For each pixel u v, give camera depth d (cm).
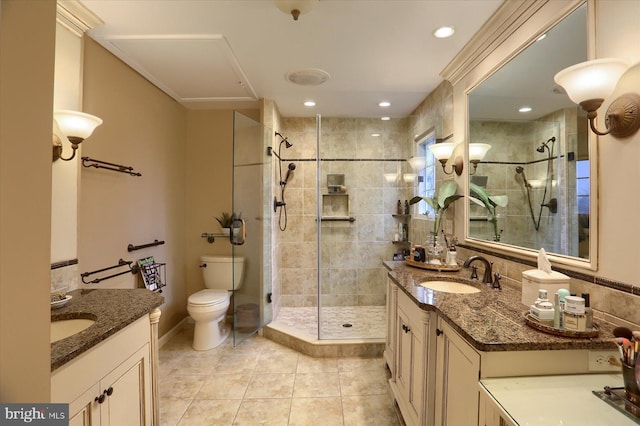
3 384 53
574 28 126
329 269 352
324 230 352
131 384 129
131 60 223
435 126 272
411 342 166
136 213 243
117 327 116
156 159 273
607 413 79
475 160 204
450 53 210
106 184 208
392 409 194
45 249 61
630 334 90
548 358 99
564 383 94
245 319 285
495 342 97
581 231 123
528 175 155
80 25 171
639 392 79
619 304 106
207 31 186
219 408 194
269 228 307
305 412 191
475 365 103
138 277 246
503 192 175
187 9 164
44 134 60
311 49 207
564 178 132
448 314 124
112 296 155
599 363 99
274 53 213
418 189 318
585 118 121
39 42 59
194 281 336
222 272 317
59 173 162
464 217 218
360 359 258
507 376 98
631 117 101
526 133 156
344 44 201
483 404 97
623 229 105
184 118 330
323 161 350
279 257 351
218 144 336
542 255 130
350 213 350
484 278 177
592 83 102
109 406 113
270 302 311
